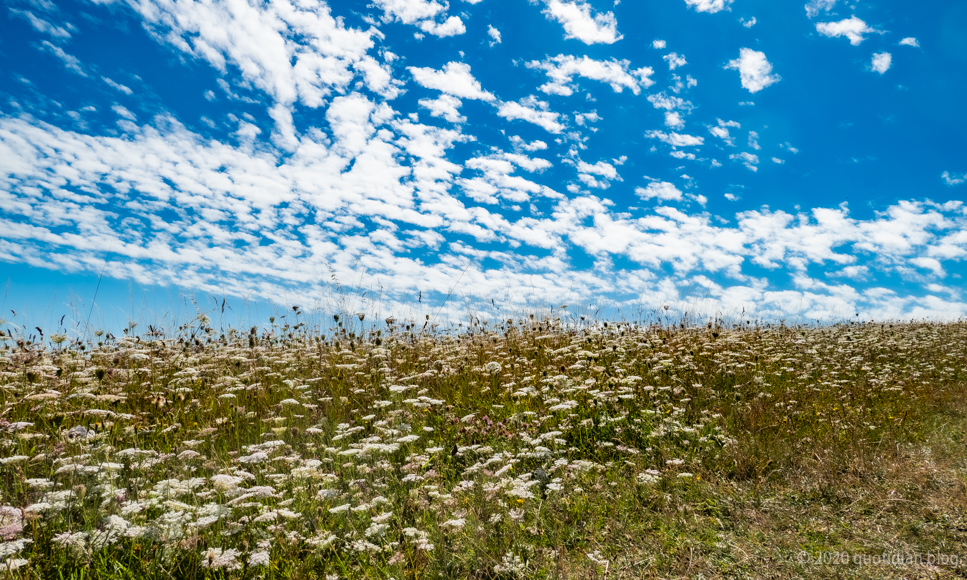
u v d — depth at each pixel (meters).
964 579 3.00
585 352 7.68
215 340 9.73
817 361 9.51
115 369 6.96
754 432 5.76
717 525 3.82
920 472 4.47
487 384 7.32
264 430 5.58
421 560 3.32
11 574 2.82
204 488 4.06
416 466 4.39
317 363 8.29
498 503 3.84
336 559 3.36
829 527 3.72
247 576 3.08
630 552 3.48
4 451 4.46
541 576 3.18
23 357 6.77
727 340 10.55
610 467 4.85
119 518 3.20
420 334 10.83
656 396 6.64
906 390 7.79
